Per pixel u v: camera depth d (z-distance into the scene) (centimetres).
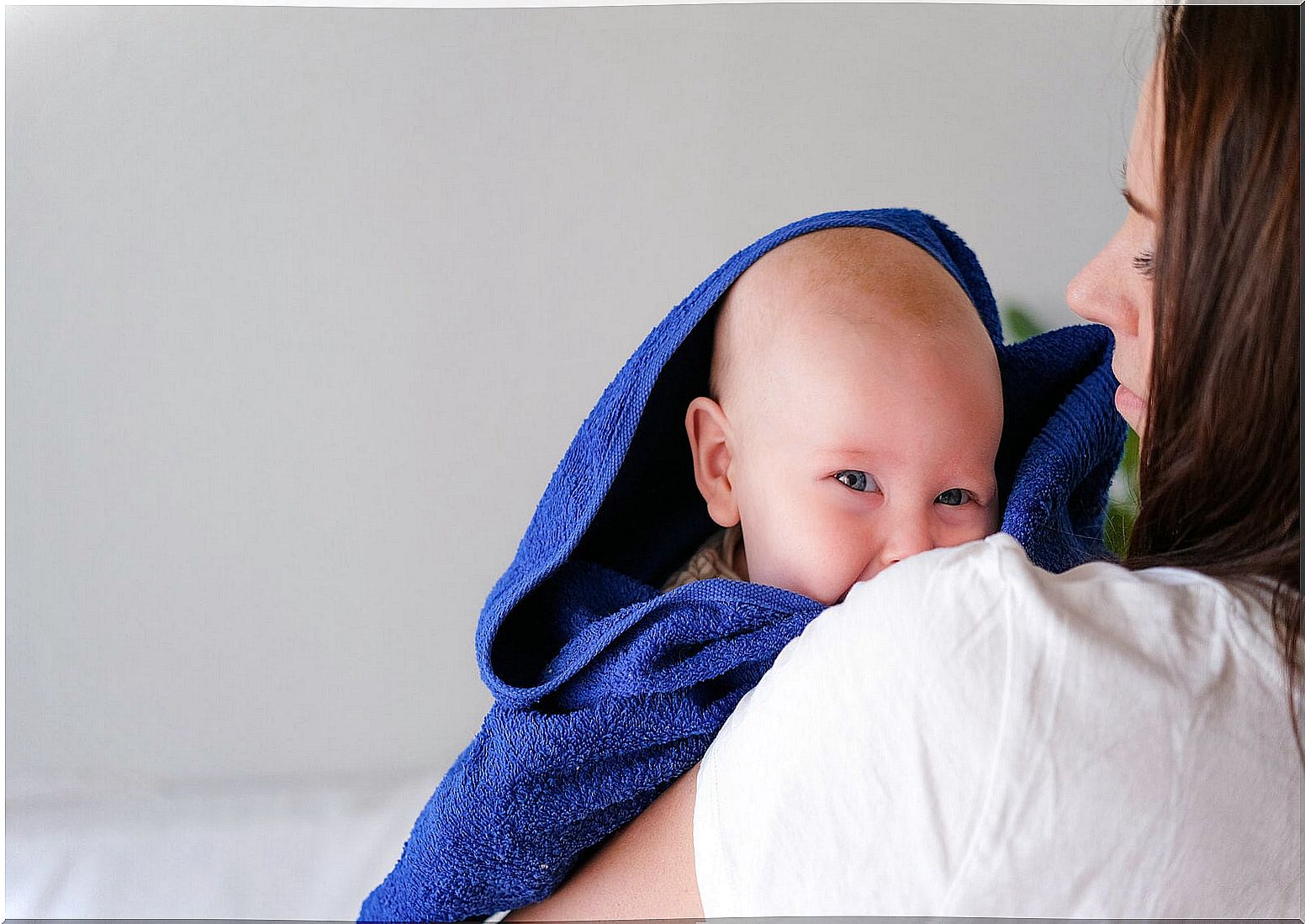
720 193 160
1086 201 157
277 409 162
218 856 154
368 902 78
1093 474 83
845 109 158
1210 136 52
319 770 166
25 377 158
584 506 77
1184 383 54
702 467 84
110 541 161
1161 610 45
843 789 45
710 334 85
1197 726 43
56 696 160
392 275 161
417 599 166
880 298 77
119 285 159
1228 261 52
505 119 159
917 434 74
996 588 44
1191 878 43
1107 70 154
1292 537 50
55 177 157
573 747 64
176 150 157
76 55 155
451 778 71
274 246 160
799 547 75
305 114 158
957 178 158
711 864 50
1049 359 85
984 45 156
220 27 156
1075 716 43
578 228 161
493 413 164
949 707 43
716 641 66
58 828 155
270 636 165
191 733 163
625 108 159
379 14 157
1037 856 42
